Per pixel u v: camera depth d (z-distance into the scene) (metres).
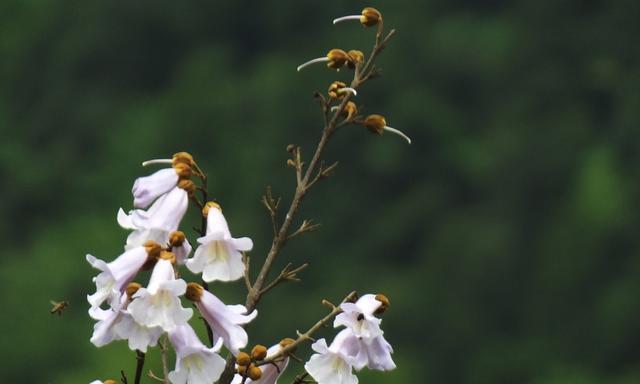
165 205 6.68
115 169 48.94
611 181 48.62
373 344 6.76
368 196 49.75
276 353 6.75
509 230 47.44
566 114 52.66
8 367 34.22
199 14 57.00
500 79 54.25
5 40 55.72
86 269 38.66
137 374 6.77
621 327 43.69
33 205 46.97
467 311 44.59
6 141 50.66
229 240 6.55
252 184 47.09
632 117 51.34
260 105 50.84
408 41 54.69
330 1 56.62
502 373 42.97
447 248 46.72
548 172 49.62
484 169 50.84
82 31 55.91
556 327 44.50
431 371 42.94
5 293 36.78
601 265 46.19
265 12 57.00
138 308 6.25
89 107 52.81
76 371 33.12
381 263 47.41
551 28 54.66
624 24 54.47
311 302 38.06
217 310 6.55
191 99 52.34
